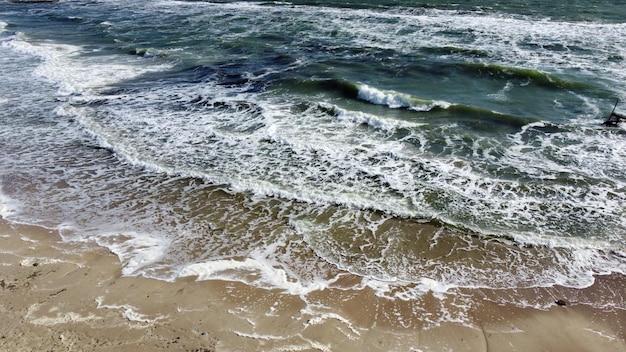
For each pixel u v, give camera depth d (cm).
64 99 1409
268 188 916
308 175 965
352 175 963
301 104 1341
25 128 1205
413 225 803
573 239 761
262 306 608
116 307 596
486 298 636
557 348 550
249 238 767
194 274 668
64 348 523
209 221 816
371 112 1291
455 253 733
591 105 1302
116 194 903
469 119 1223
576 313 609
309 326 573
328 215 832
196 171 988
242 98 1402
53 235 764
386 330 573
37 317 573
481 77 1552
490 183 931
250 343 542
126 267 682
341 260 714
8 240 745
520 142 1102
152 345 533
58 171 993
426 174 966
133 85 1539
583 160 1015
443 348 547
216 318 583
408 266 702
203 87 1510
